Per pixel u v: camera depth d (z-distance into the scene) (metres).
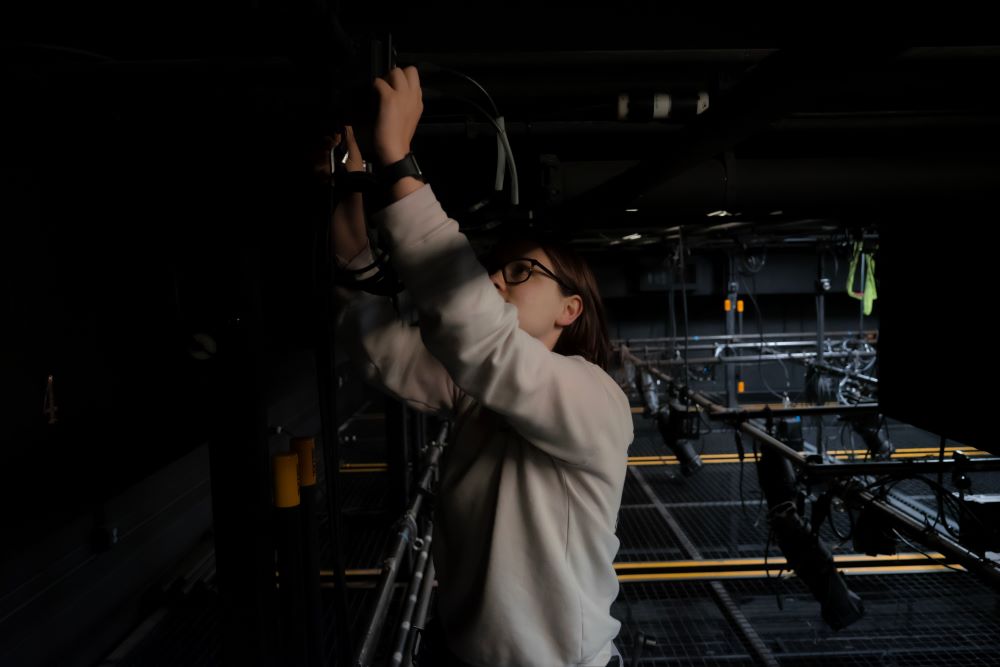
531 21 1.54
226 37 1.42
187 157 1.25
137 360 2.02
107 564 3.21
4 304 1.50
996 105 2.43
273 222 1.34
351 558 4.43
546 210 2.69
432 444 4.42
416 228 0.76
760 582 4.08
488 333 0.77
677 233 6.04
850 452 7.16
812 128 2.74
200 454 4.48
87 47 1.66
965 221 2.61
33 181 1.62
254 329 1.30
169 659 3.08
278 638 1.32
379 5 1.49
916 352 2.89
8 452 1.48
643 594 3.98
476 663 0.95
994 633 3.47
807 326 11.43
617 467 0.94
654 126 2.79
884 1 0.72
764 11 1.53
